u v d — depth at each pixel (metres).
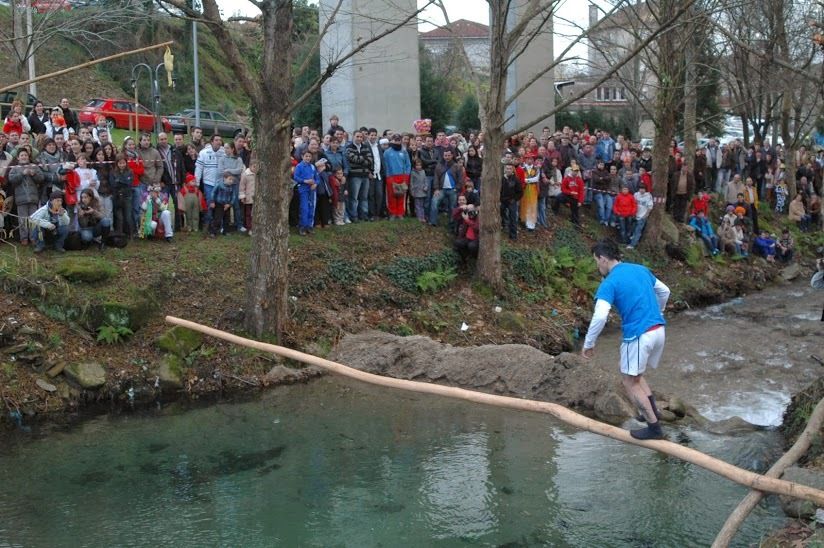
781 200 27.25
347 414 11.75
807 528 7.83
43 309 12.32
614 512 8.62
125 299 12.84
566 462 9.98
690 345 15.59
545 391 12.31
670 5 18.81
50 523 8.41
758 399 12.34
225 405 12.06
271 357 13.26
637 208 20.52
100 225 13.91
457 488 9.26
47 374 11.74
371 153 17.28
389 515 8.62
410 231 17.53
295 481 9.47
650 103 24.14
